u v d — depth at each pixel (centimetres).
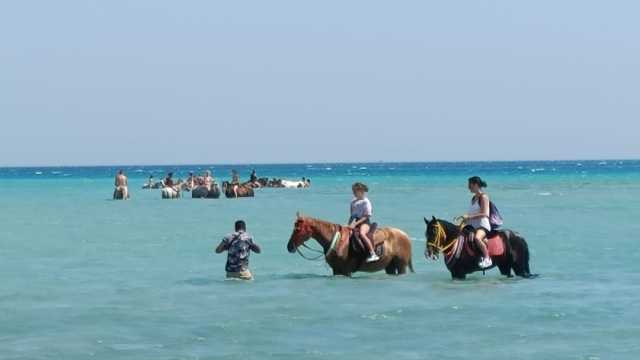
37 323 1720
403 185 10694
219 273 2489
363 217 2380
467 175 16625
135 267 2650
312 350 1471
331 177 15850
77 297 2045
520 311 1820
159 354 1448
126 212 5453
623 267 2592
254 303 1939
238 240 2344
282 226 4228
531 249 3141
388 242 2362
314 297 2012
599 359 1399
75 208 5962
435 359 1403
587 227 4131
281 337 1575
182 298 2017
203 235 3778
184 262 2781
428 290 2105
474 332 1612
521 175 16375
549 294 2038
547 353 1442
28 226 4341
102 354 1449
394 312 1811
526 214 5106
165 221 4631
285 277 2383
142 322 1723
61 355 1442
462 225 2281
